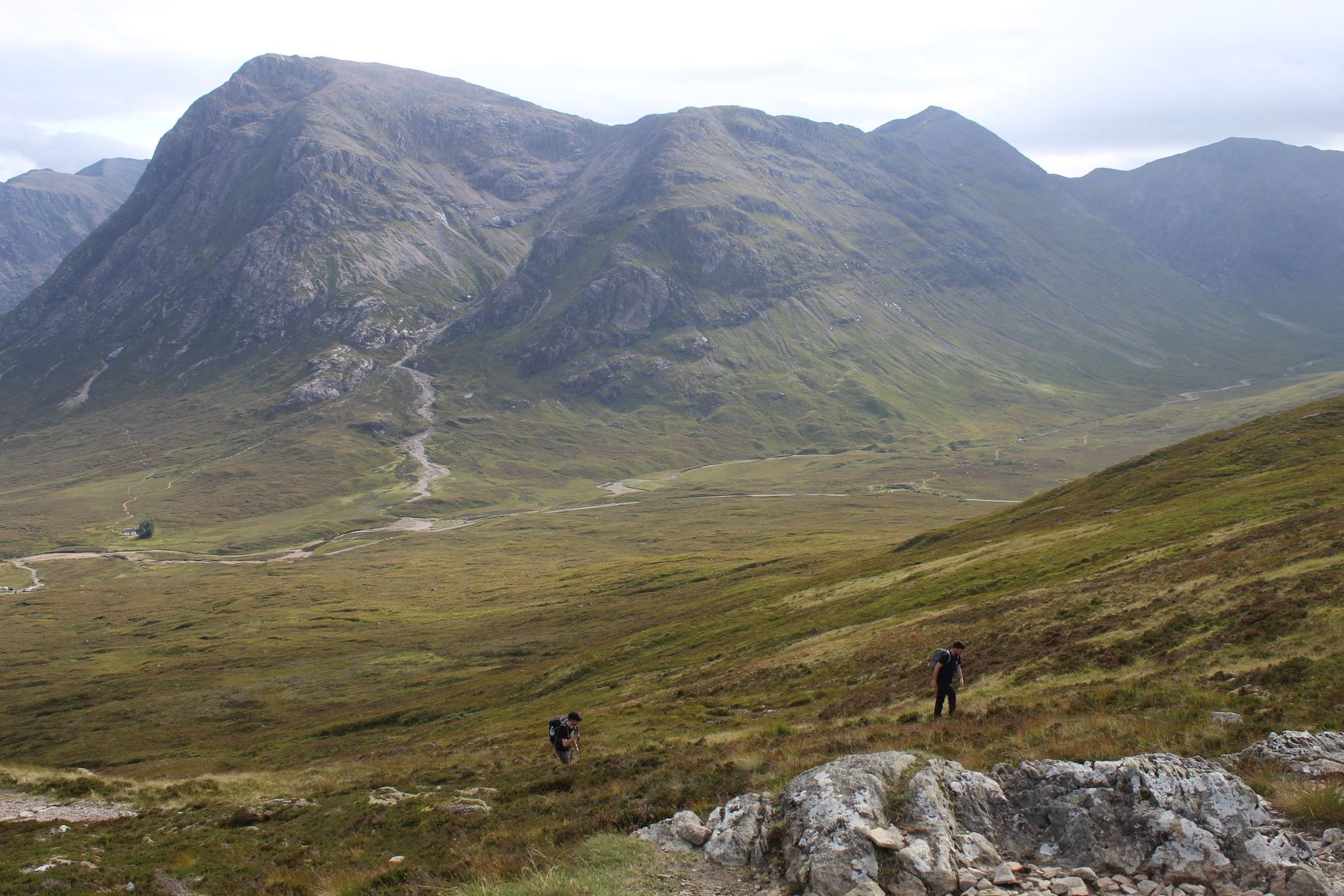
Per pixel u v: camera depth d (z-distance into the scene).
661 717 49.41
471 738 62.22
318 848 26.08
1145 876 14.38
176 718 111.50
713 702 53.06
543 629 131.00
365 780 38.75
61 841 30.72
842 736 27.83
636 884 15.95
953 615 60.00
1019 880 14.54
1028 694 32.59
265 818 32.50
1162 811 15.02
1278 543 45.97
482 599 178.62
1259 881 13.57
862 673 51.03
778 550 182.62
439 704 91.44
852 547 158.12
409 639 143.75
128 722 112.56
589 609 141.12
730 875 16.20
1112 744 19.67
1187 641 33.69
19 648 172.62
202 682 130.88
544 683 87.81
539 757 38.19
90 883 23.69
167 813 35.81
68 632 186.00
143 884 23.55
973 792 16.84
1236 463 107.88
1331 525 44.94
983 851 15.48
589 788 27.02
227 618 185.12
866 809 15.98
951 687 28.95
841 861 14.86
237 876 23.81
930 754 18.31
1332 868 13.57
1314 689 22.41
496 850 20.58
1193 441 132.25
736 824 17.52
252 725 104.25
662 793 22.19
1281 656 27.20
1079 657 37.06
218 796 39.38
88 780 42.47
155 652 158.50
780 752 25.03
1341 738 18.45
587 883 16.00
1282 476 87.88
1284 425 121.12
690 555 188.38
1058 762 17.19
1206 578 43.97
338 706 108.12
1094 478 131.50
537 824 22.92
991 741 22.55
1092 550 70.75
